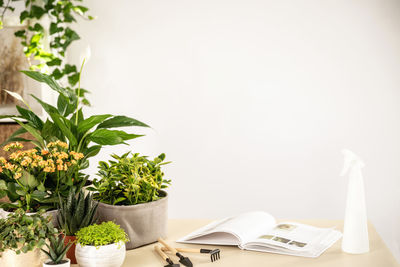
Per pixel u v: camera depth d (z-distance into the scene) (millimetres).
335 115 2869
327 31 2844
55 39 2660
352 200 1474
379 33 2820
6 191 1358
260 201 2941
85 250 1248
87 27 2936
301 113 2887
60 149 1416
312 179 2902
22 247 1178
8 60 2676
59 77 2705
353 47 2838
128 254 1452
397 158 2846
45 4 2637
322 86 2865
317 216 2916
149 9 2920
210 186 2967
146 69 2947
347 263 1367
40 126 1551
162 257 1408
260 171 2932
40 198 1349
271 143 2916
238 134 2930
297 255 1430
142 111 2965
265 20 2871
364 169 2867
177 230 1713
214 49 2908
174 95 2947
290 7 2854
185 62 2928
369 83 2842
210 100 2932
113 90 2961
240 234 1508
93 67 2951
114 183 1512
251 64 2895
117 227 1326
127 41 2938
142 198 1542
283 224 1699
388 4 2803
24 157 1330
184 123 2953
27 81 2672
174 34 2922
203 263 1366
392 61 2822
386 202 2859
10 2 2725
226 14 2889
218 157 2949
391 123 2842
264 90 2898
